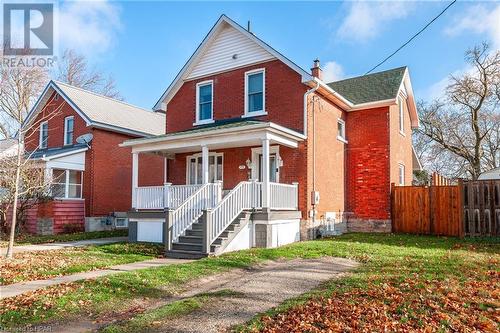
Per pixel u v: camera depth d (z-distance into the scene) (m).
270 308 5.56
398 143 18.42
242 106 15.79
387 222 16.14
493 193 13.53
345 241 12.95
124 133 21.67
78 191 19.95
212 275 7.95
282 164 14.55
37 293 6.57
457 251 10.39
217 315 5.31
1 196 15.55
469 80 25.94
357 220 16.89
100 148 20.31
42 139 21.98
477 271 7.46
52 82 21.16
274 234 12.24
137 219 14.18
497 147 29.78
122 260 9.94
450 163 35.09
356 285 6.46
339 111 16.86
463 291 5.99
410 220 15.64
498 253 9.98
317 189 14.52
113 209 20.73
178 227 11.33
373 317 4.92
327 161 15.45
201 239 10.92
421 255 9.55
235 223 11.53
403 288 6.20
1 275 8.16
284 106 14.67
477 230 13.68
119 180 21.22
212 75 16.89
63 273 8.36
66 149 20.20
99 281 7.17
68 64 36.56
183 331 4.74
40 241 15.12
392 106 17.39
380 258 9.23
